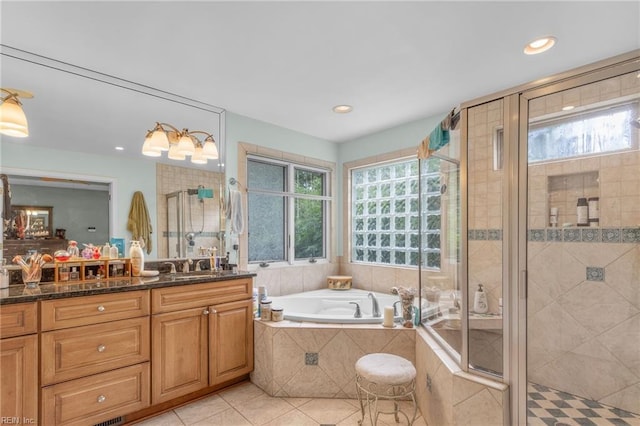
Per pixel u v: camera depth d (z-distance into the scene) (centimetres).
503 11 159
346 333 235
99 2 152
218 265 289
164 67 217
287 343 239
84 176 228
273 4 154
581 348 202
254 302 266
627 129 195
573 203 204
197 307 229
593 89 173
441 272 217
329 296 338
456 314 190
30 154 209
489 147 188
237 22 168
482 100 190
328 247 394
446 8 157
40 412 168
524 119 178
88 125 229
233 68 218
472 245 189
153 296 209
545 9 157
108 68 219
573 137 197
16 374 162
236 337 248
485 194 188
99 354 187
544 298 201
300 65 214
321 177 398
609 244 203
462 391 168
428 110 296
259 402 229
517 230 176
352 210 398
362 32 177
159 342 210
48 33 178
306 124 336
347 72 224
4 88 199
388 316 238
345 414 213
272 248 349
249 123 317
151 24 169
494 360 174
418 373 224
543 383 191
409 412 218
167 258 265
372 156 368
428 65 213
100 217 234
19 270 202
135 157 250
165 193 266
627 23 167
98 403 185
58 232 218
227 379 242
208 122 287
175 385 216
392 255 358
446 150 218
